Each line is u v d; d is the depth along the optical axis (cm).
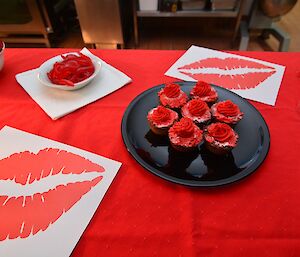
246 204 53
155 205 53
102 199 53
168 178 55
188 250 46
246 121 68
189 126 59
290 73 85
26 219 50
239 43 222
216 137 58
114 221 50
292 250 46
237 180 54
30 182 56
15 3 189
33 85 81
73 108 73
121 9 194
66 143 65
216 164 59
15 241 47
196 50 96
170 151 62
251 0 222
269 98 76
